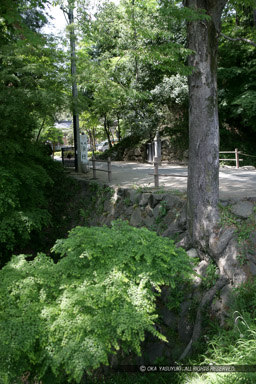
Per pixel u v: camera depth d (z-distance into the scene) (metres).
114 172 12.23
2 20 6.91
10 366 3.30
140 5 9.05
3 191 7.41
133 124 17.66
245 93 15.45
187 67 5.44
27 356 3.49
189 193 6.00
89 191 10.11
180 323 5.45
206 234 5.64
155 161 7.63
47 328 3.45
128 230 4.80
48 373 3.73
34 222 8.13
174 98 16.81
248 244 5.08
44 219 8.56
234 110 16.45
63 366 3.43
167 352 5.36
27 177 7.98
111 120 22.39
